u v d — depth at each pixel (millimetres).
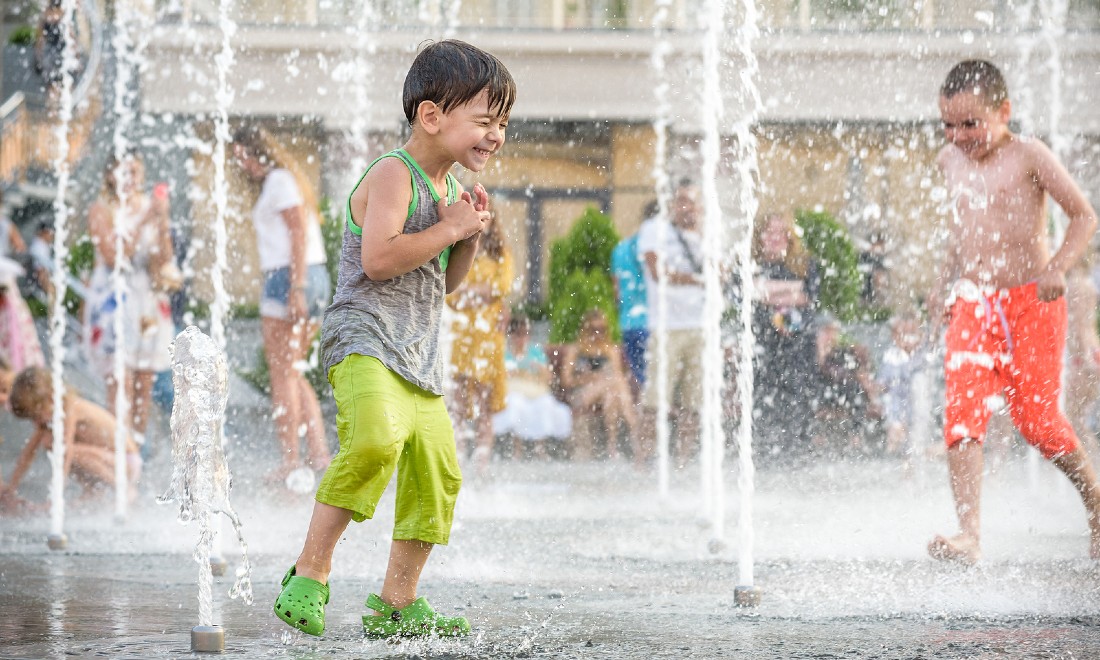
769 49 22578
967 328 7566
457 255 5488
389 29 25859
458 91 5223
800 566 7469
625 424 17719
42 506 11039
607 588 6734
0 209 21969
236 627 5496
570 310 17344
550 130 27688
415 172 5262
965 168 7746
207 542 5047
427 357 5293
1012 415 7594
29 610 5949
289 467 11648
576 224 21703
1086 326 11578
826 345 17891
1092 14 22062
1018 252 7551
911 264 21547
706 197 10930
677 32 27250
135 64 25625
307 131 25719
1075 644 5109
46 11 25875
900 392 15680
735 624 5605
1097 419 11906
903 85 22484
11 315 14789
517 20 27484
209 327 22531
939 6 22156
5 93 25828
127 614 5836
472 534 9445
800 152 22875
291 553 8258
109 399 13922
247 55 25547
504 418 16609
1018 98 22172
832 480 13273
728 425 17438
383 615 5336
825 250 19953
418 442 5238
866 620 5688
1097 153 22375
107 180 14000
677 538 9102
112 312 13867
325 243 17766
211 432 5086
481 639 5230
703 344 15578
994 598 6266
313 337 11883
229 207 24609
